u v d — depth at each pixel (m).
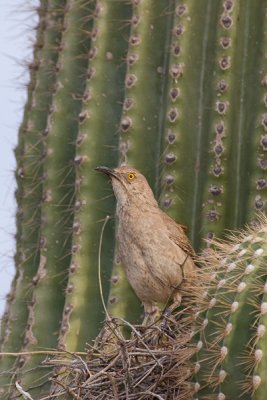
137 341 15.02
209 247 15.91
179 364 13.99
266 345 12.37
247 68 16.59
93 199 16.98
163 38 17.16
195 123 16.55
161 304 17.39
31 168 18.11
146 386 14.62
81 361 14.93
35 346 16.81
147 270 16.55
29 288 17.59
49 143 17.58
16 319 17.47
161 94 17.00
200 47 16.75
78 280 16.64
